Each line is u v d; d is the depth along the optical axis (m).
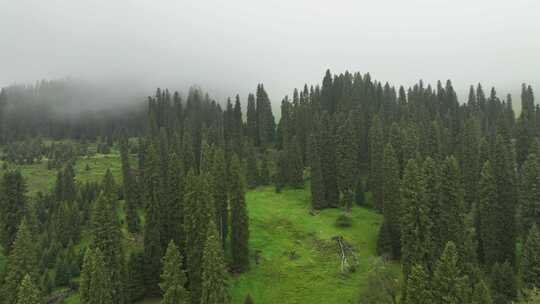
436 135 104.19
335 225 88.62
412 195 62.75
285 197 108.44
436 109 141.00
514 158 104.31
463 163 99.62
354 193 103.62
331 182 101.12
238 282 70.81
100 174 160.75
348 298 65.25
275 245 82.06
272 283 71.19
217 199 78.50
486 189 71.44
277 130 149.75
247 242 74.31
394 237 77.19
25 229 62.47
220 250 58.66
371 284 62.28
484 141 97.38
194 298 61.88
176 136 135.12
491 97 164.00
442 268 49.38
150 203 72.94
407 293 51.84
